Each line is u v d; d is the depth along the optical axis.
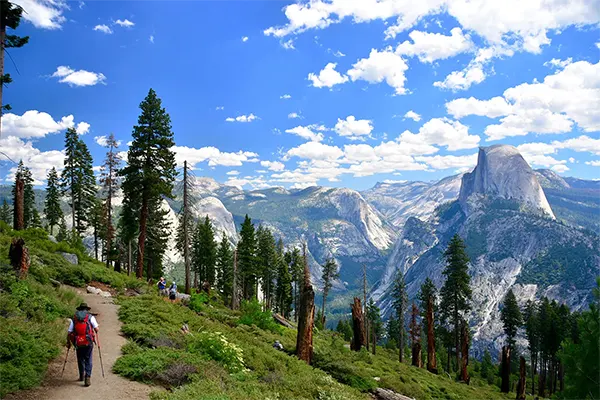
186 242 35.41
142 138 31.11
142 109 31.50
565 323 61.00
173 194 32.75
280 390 11.18
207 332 14.23
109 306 17.44
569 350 9.73
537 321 64.94
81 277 22.28
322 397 12.10
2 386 7.45
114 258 51.03
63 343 10.99
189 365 10.19
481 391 35.47
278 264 81.38
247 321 23.88
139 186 31.38
